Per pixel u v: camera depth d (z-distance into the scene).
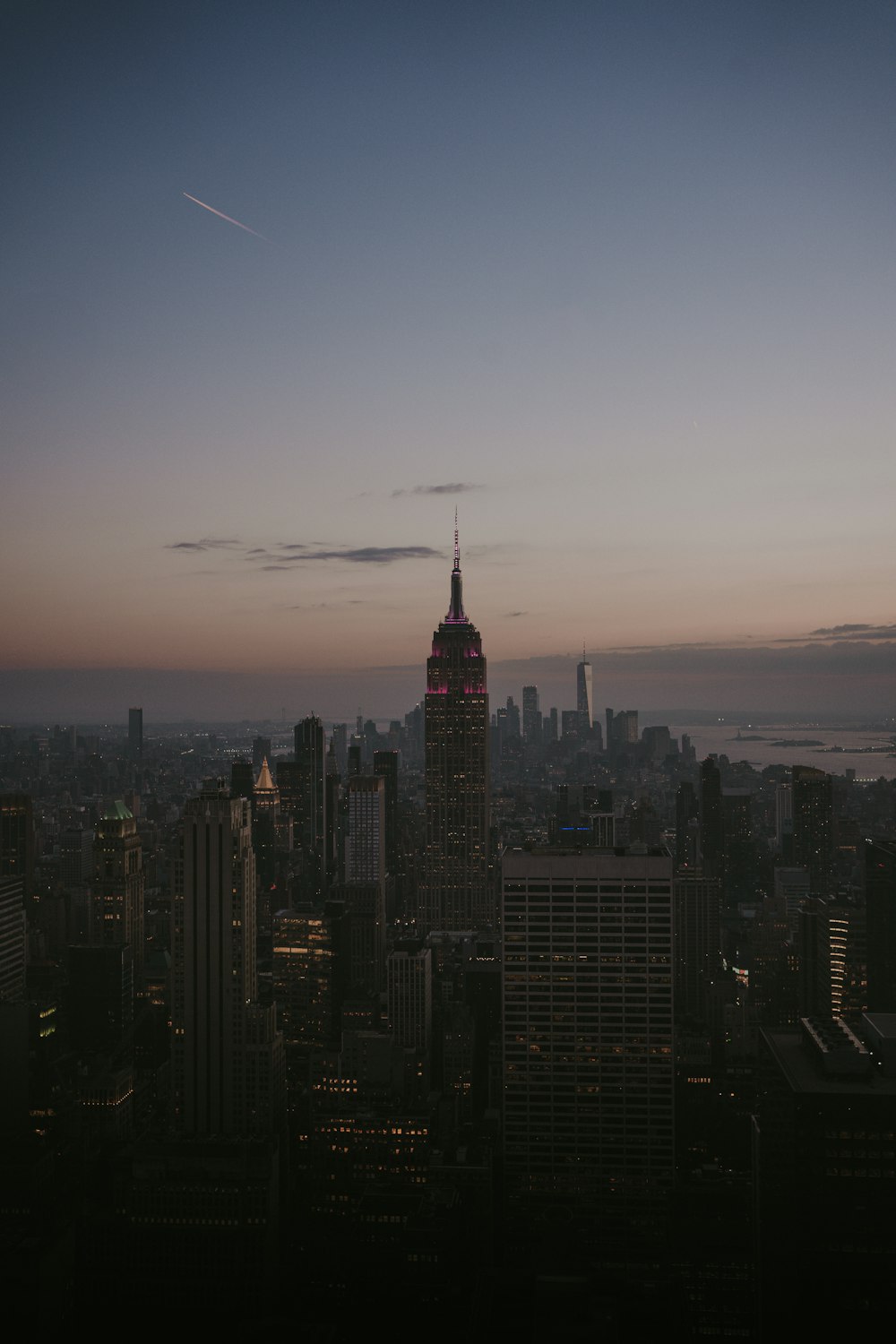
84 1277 153.25
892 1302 114.19
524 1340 116.06
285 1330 141.50
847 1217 115.50
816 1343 114.69
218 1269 153.62
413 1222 157.62
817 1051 122.12
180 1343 144.25
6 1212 156.12
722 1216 153.75
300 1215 167.12
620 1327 118.06
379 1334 138.75
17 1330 135.50
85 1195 163.38
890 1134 115.12
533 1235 156.88
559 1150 175.12
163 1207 159.00
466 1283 141.75
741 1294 136.75
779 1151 123.12
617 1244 151.88
